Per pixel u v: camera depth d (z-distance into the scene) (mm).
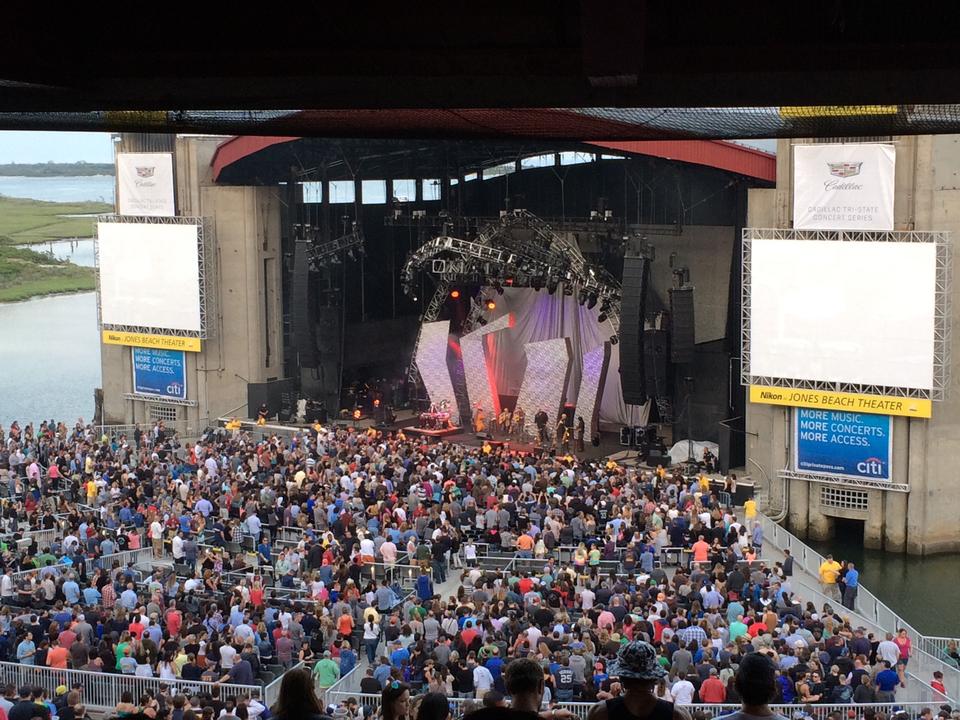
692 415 49375
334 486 39312
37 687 19109
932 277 40406
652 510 35906
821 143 41750
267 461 43469
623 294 46906
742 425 47938
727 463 46438
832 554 42469
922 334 40781
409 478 39125
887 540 42625
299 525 36750
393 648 24016
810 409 43219
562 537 35094
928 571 40750
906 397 41281
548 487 39031
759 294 43281
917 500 41875
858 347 41812
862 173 41156
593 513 36656
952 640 29203
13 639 25266
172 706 19719
